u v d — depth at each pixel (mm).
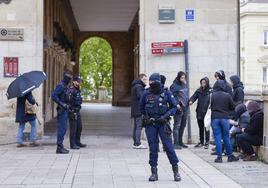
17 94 14539
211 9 16594
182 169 11531
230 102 12508
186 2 16547
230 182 10008
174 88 14867
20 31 16312
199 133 15688
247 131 12688
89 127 21875
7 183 9852
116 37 44156
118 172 11062
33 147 15156
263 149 12461
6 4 16297
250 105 13102
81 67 69438
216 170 11398
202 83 15062
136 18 36656
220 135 12523
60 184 9742
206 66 16578
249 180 10219
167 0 16547
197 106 15312
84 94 68562
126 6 31953
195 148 15195
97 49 69312
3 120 16156
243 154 12961
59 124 13922
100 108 39656
